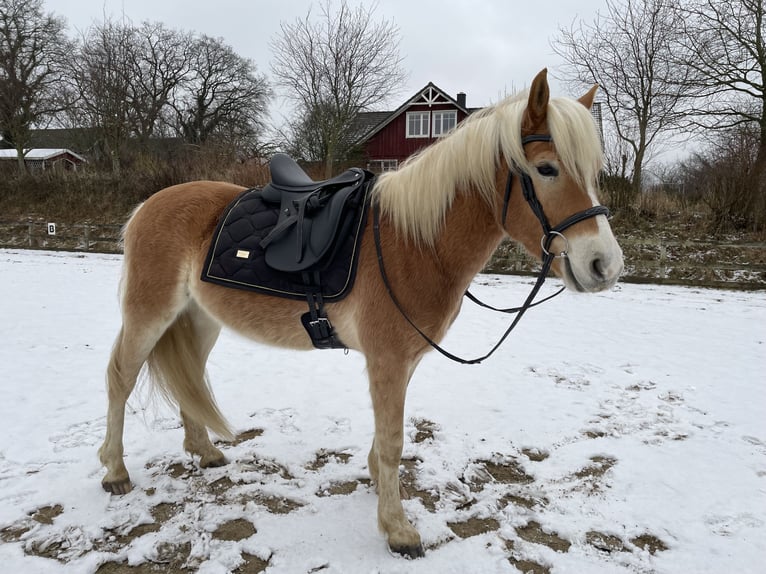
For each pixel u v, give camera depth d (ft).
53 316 20.47
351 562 6.68
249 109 111.34
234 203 7.90
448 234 6.48
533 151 5.71
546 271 5.94
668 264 35.19
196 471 9.01
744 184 37.86
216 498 8.20
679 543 7.14
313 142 65.26
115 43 73.10
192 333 8.70
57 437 10.05
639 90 49.24
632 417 11.56
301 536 7.21
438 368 14.98
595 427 11.02
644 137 49.01
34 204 59.88
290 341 7.61
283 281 7.02
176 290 7.80
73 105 71.72
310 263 6.72
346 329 7.09
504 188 6.13
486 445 10.15
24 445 9.63
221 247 7.42
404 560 6.72
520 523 7.64
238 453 9.68
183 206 7.97
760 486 8.61
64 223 55.67
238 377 14.11
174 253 7.73
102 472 8.77
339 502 8.11
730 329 20.22
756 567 6.66
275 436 10.44
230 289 7.39
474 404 12.24
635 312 23.48
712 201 39.14
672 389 13.35
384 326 6.57
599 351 16.96
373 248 6.79
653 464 9.37
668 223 40.81
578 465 9.36
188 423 9.12
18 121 68.44
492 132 6.15
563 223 5.57
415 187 6.51
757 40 43.04
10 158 73.97
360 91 62.13
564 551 7.10
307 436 10.47
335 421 11.25
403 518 7.00
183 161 60.95
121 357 8.02
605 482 8.79
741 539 7.22
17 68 73.36
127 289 7.91
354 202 7.06
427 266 6.50
